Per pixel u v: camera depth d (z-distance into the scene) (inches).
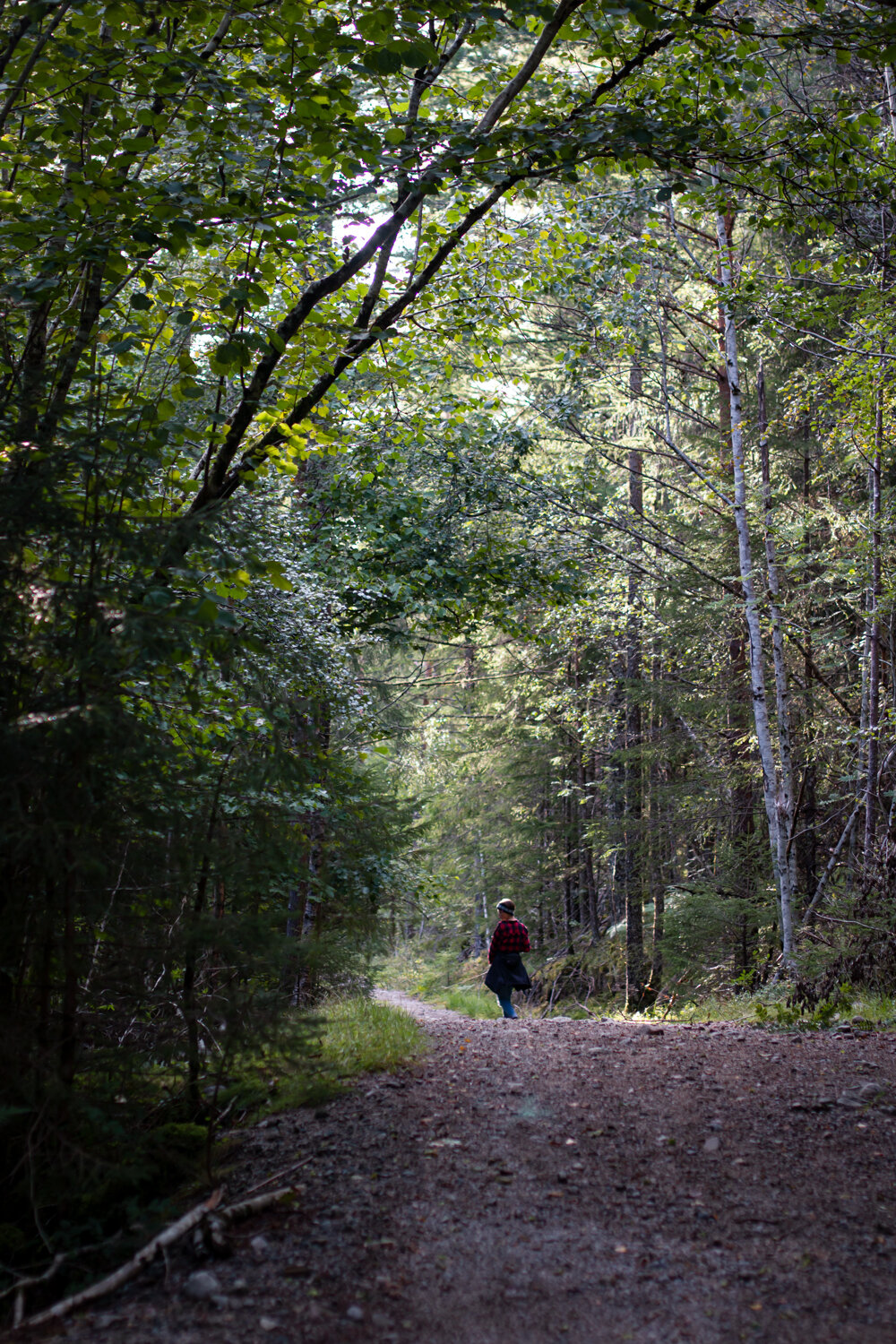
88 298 224.5
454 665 997.2
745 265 520.1
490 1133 179.3
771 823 484.7
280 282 295.4
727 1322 114.3
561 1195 151.5
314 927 383.6
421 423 453.1
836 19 226.8
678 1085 210.5
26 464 184.9
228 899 208.2
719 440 568.4
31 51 219.9
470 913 1048.8
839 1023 293.9
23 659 165.6
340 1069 225.8
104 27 241.3
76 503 182.5
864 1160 163.9
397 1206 147.9
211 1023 178.1
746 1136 176.9
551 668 750.5
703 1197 150.5
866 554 462.3
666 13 245.1
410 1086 212.1
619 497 647.1
